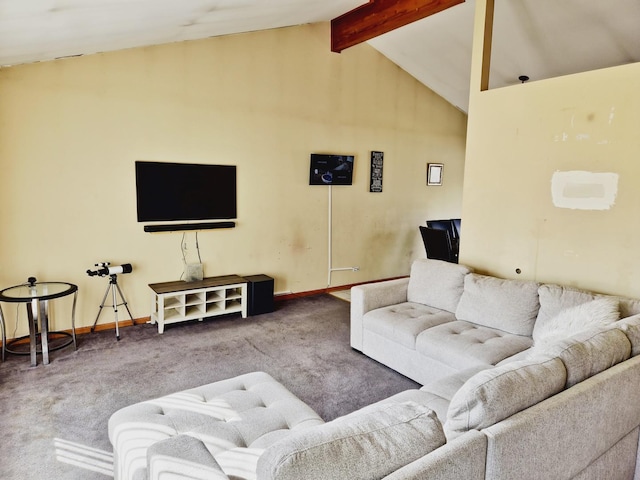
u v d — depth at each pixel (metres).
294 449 1.02
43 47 3.16
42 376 3.19
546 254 3.22
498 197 3.49
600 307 2.52
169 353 3.66
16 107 3.62
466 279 3.35
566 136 3.03
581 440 1.61
